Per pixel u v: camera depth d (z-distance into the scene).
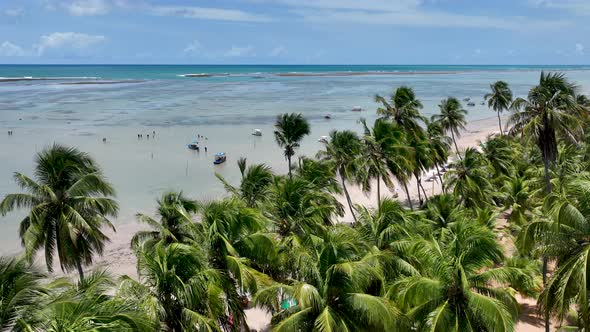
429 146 48.25
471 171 40.47
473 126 106.88
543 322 25.17
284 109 126.88
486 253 17.64
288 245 21.03
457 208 30.91
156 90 188.00
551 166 39.69
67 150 24.02
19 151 71.06
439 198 30.98
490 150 49.91
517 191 38.66
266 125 100.12
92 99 148.25
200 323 15.59
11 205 23.12
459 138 90.31
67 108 123.88
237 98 157.25
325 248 17.34
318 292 15.94
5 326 11.85
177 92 179.50
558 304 16.33
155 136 86.50
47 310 12.13
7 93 164.62
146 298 15.27
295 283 16.30
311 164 35.31
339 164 40.84
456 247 18.09
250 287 18.11
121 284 15.75
